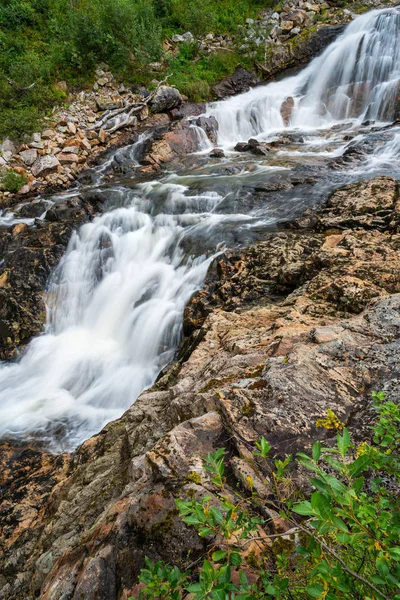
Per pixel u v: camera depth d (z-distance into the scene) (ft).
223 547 5.56
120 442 12.36
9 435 16.62
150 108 46.09
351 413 7.29
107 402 18.33
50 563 8.63
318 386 7.91
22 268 25.17
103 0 48.39
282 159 35.17
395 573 3.34
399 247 16.01
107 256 25.66
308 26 56.59
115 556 6.40
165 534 6.09
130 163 39.14
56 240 26.89
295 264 17.33
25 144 37.76
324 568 3.25
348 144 36.14
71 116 41.88
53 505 11.89
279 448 6.82
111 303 23.18
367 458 3.51
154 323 20.42
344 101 45.50
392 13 47.09
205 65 54.39
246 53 55.77
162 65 50.72
